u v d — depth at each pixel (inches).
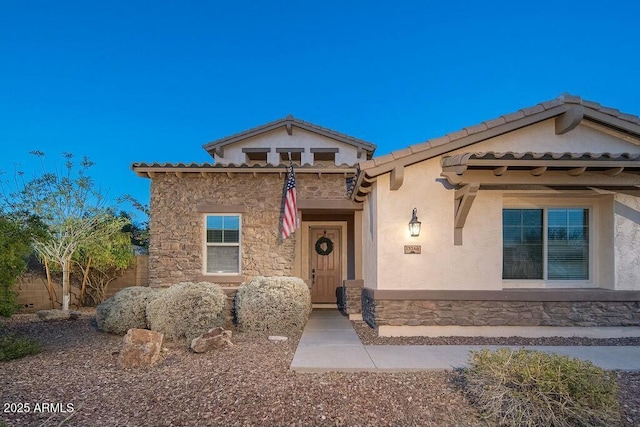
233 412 184.9
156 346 266.7
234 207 454.3
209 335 302.0
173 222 453.7
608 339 329.7
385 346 305.7
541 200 360.5
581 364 189.9
